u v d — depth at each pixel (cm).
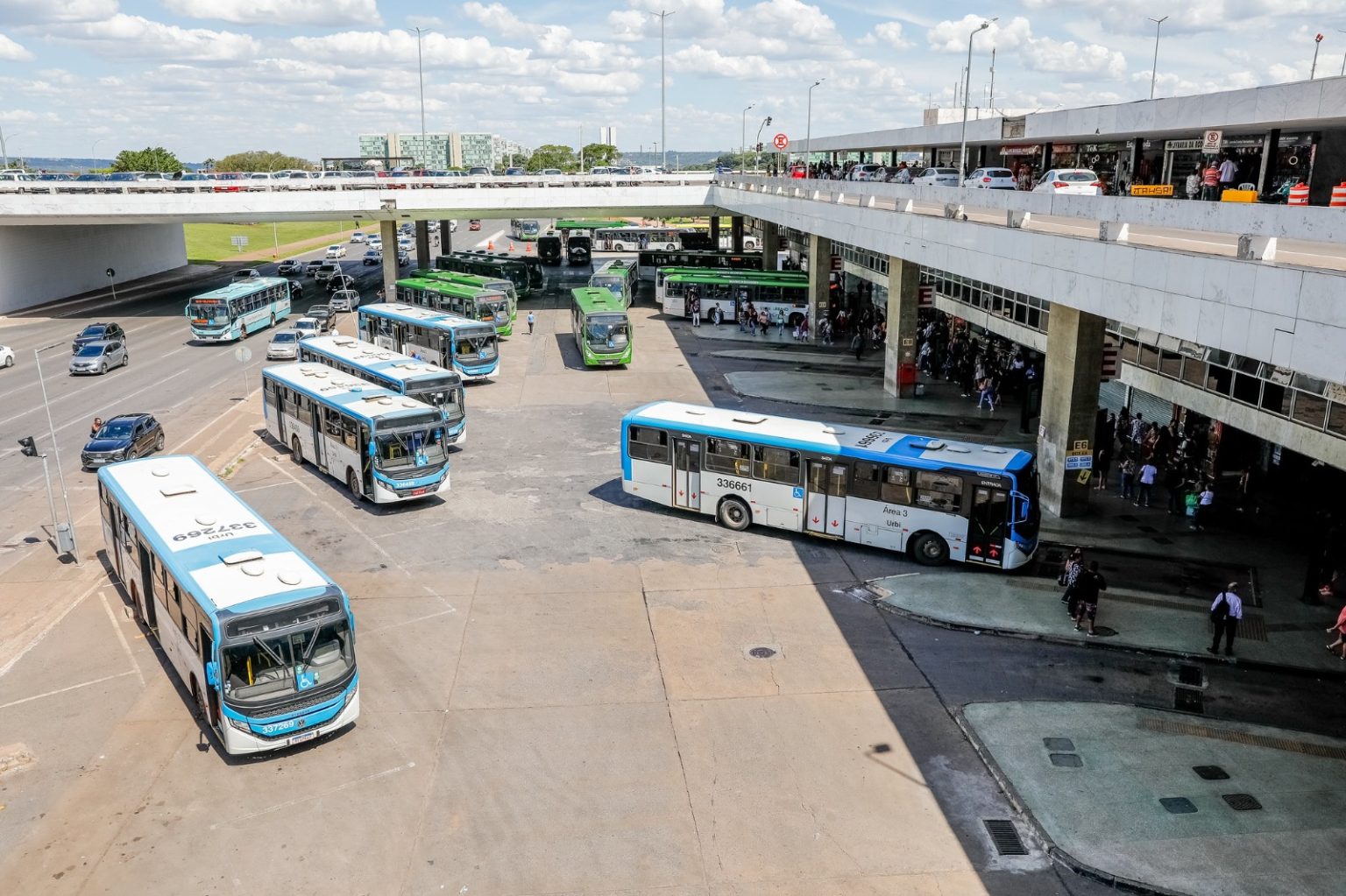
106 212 6088
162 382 4775
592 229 12038
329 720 1670
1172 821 1502
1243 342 1680
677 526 2817
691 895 1346
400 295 6512
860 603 2302
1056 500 2855
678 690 1895
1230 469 3156
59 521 2844
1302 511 2888
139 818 1511
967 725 1775
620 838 1463
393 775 1623
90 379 4838
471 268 8056
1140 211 2144
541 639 2100
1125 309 2130
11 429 3853
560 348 5691
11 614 2239
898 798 1569
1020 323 3688
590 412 4153
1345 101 2973
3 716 1808
